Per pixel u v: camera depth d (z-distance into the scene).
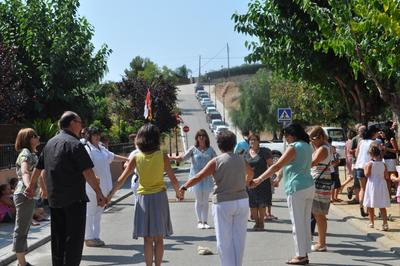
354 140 16.25
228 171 7.63
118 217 15.20
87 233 10.82
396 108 13.52
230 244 7.67
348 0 12.62
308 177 8.93
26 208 8.66
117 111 44.62
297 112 46.53
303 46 19.53
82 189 7.53
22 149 8.73
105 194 10.87
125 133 36.88
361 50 12.59
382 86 14.21
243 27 20.31
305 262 8.91
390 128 17.53
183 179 28.75
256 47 20.50
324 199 9.85
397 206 15.12
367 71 13.04
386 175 11.74
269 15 19.91
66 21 24.88
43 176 8.41
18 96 20.75
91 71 25.14
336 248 10.22
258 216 12.30
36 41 24.38
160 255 7.97
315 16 13.86
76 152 7.43
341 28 12.83
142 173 7.82
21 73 23.38
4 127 19.55
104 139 12.34
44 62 24.52
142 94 44.25
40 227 12.81
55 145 7.52
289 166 8.94
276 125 55.31
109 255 10.02
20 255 8.77
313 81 21.75
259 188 12.18
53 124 20.91
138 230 7.81
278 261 9.20
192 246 10.66
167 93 45.81
